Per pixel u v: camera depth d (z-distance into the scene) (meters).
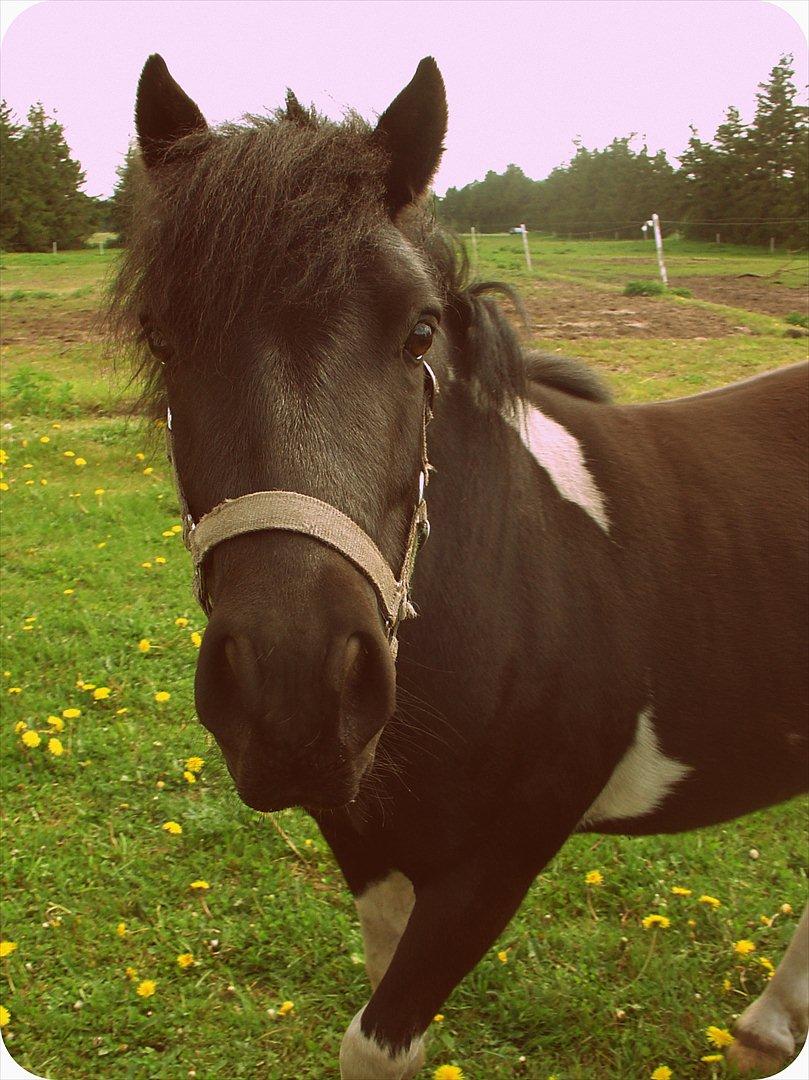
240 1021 2.30
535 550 1.87
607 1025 2.31
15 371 9.91
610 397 2.36
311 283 1.39
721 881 2.77
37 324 13.50
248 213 1.41
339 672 1.27
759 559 2.08
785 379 2.43
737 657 2.02
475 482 1.83
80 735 3.34
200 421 1.42
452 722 1.76
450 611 1.77
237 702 1.34
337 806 1.39
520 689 1.80
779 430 2.29
